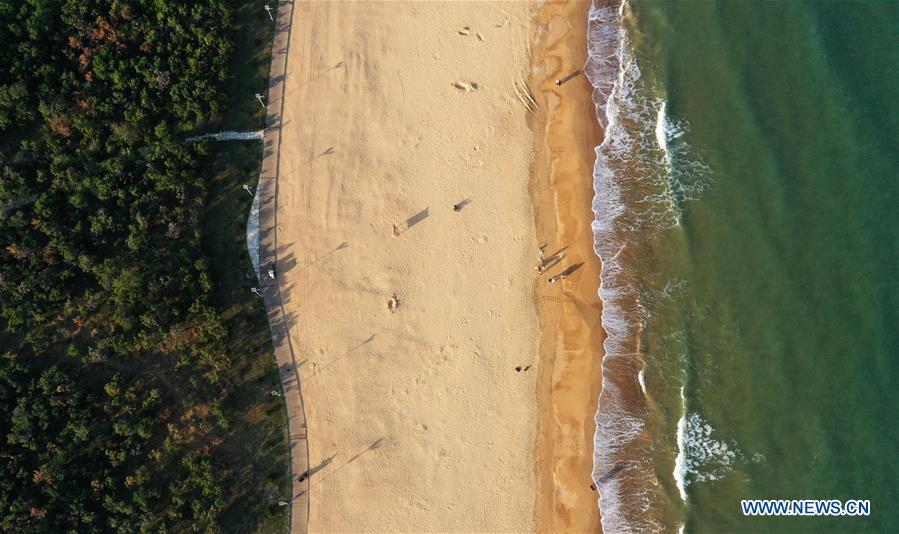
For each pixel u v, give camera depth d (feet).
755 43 104.99
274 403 102.47
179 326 99.35
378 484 102.17
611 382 101.76
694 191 103.50
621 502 99.96
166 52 104.42
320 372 103.50
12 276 98.58
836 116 101.86
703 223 102.83
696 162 103.86
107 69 102.37
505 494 102.06
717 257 101.96
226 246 104.47
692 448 99.25
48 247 98.43
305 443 102.42
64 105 101.19
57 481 94.79
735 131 103.60
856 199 100.32
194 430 99.55
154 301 99.71
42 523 93.97
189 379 100.42
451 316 104.47
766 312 100.12
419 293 104.88
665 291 102.42
